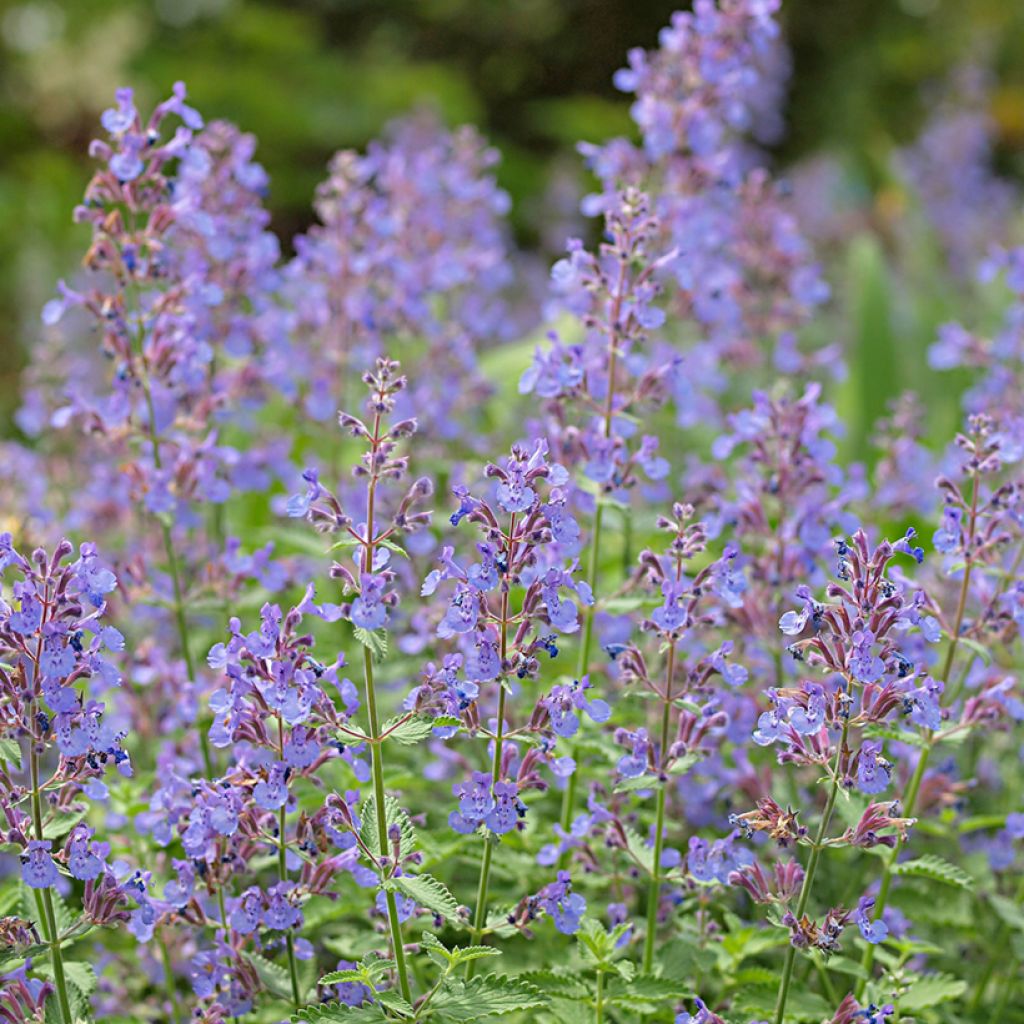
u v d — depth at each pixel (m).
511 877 7.04
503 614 5.36
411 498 5.33
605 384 7.43
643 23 31.48
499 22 31.17
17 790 5.34
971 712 6.54
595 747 6.79
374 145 10.64
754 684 7.80
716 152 9.33
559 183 19.66
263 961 6.13
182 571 8.43
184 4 26.42
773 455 7.61
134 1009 6.99
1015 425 7.61
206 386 8.63
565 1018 6.06
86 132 24.30
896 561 10.51
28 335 15.78
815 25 33.00
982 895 7.48
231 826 5.49
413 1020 5.35
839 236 20.09
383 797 5.46
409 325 9.68
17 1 25.89
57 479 10.32
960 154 19.02
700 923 6.61
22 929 5.32
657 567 5.94
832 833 7.33
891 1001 5.94
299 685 5.32
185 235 8.56
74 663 5.16
